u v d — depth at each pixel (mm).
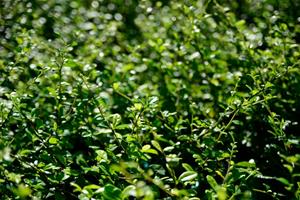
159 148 2912
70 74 3904
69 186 3291
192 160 3586
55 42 4883
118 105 4141
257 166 3816
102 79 4156
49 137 3139
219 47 5133
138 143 3078
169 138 3680
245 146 4047
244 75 4141
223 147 3846
